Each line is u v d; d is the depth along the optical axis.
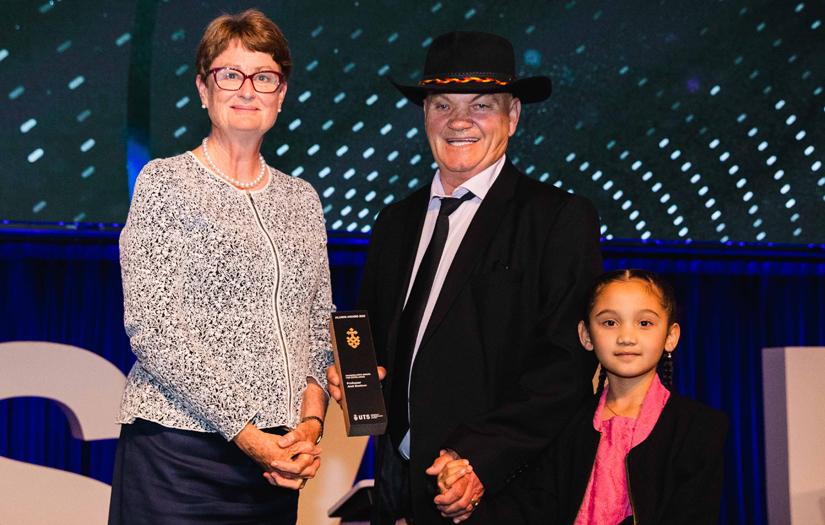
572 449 2.12
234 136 2.09
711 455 2.01
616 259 3.99
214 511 2.03
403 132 3.83
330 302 2.29
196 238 2.00
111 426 3.05
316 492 3.09
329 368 2.22
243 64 2.06
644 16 4.02
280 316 2.08
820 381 3.13
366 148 3.80
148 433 2.01
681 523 1.98
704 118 4.09
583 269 2.12
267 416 2.03
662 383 2.24
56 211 3.48
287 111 3.72
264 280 2.05
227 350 2.01
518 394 2.06
